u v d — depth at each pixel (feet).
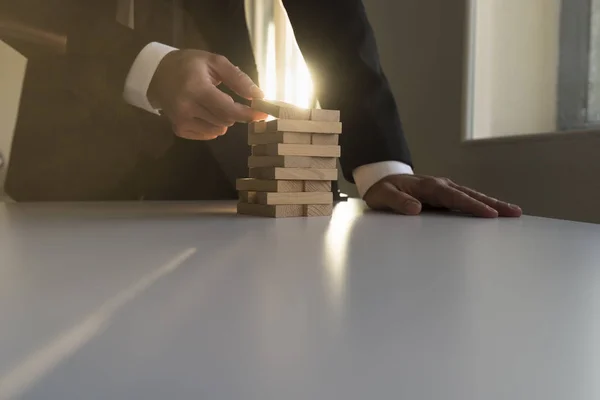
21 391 0.52
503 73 4.33
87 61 3.83
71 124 4.04
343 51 3.23
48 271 1.10
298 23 3.43
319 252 1.37
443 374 0.57
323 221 2.20
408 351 0.64
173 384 0.54
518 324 0.76
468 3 4.47
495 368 0.59
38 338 0.67
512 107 4.23
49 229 1.84
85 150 4.08
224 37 4.17
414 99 5.25
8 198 4.01
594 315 0.81
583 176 3.40
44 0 3.47
